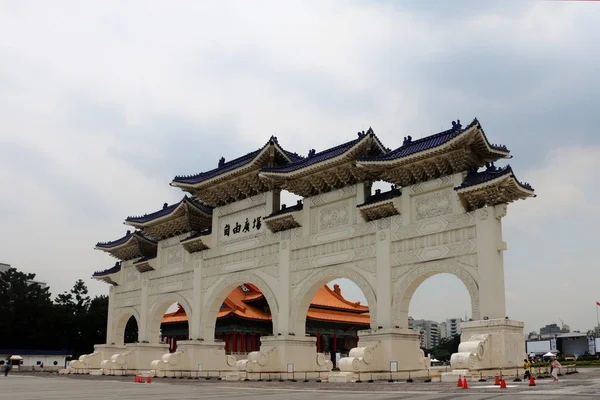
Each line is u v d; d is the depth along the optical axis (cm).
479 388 2591
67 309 10444
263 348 4434
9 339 9762
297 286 4375
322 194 4344
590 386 2525
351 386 3172
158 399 2353
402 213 3819
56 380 4728
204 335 5125
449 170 3656
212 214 5388
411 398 2155
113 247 6397
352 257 4034
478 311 3347
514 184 3331
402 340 3709
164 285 5747
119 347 6506
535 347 11594
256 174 4788
